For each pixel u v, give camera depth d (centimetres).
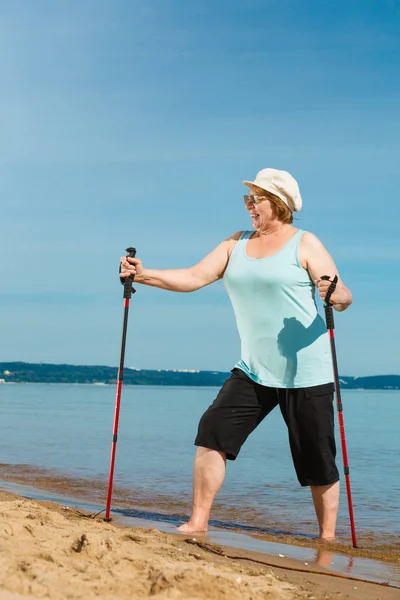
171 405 3778
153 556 334
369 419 2694
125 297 538
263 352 516
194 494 519
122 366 534
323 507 516
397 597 342
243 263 525
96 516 524
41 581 281
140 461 1009
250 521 598
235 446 518
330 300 496
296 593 320
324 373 511
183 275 543
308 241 516
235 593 291
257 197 524
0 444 1231
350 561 436
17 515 402
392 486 831
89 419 2150
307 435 509
